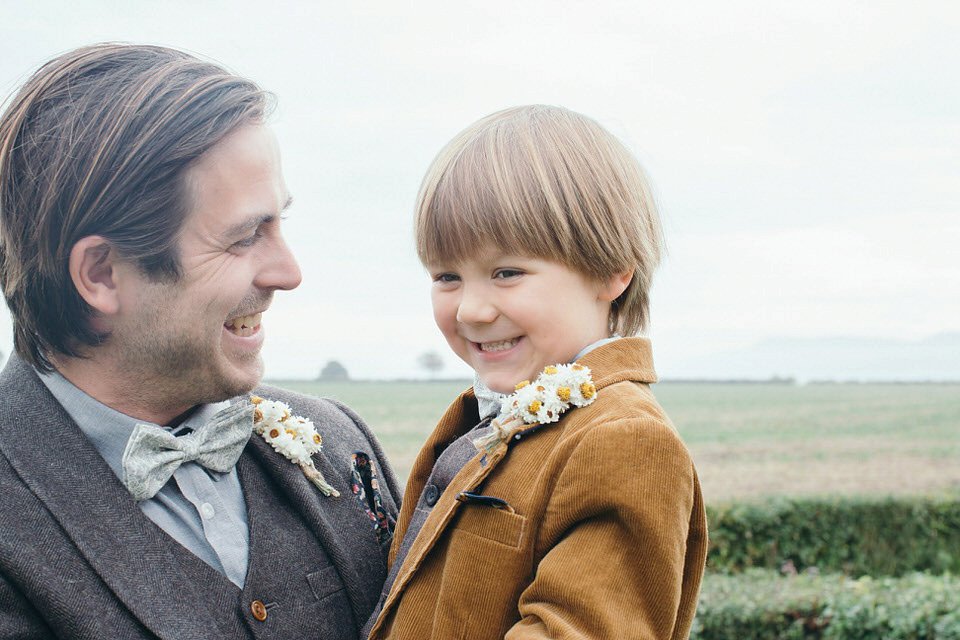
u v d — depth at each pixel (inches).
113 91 57.1
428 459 71.4
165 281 57.2
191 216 57.1
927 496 531.8
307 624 62.5
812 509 507.8
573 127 64.1
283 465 68.2
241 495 66.2
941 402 2068.2
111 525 56.5
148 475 58.6
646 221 65.8
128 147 55.5
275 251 62.9
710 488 672.4
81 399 60.3
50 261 56.1
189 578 58.2
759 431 1332.4
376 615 64.3
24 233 56.4
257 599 60.6
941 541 516.1
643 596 53.1
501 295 59.6
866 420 1539.1
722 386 3484.3
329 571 65.9
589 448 54.7
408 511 70.1
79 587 53.7
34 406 58.6
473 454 64.5
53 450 57.3
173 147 55.9
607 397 59.0
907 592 319.9
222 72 61.9
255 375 64.0
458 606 56.6
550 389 58.9
